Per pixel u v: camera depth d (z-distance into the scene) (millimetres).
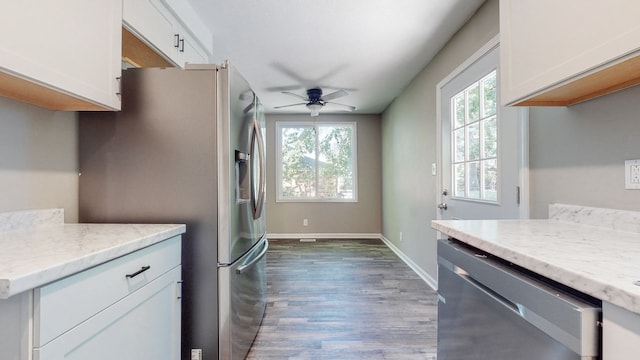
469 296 1001
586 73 909
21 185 1227
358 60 2963
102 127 1468
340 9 2098
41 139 1307
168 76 1476
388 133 4828
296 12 2135
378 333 2039
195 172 1470
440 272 1233
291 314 2322
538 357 686
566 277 636
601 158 1186
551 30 1011
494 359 854
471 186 2248
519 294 755
